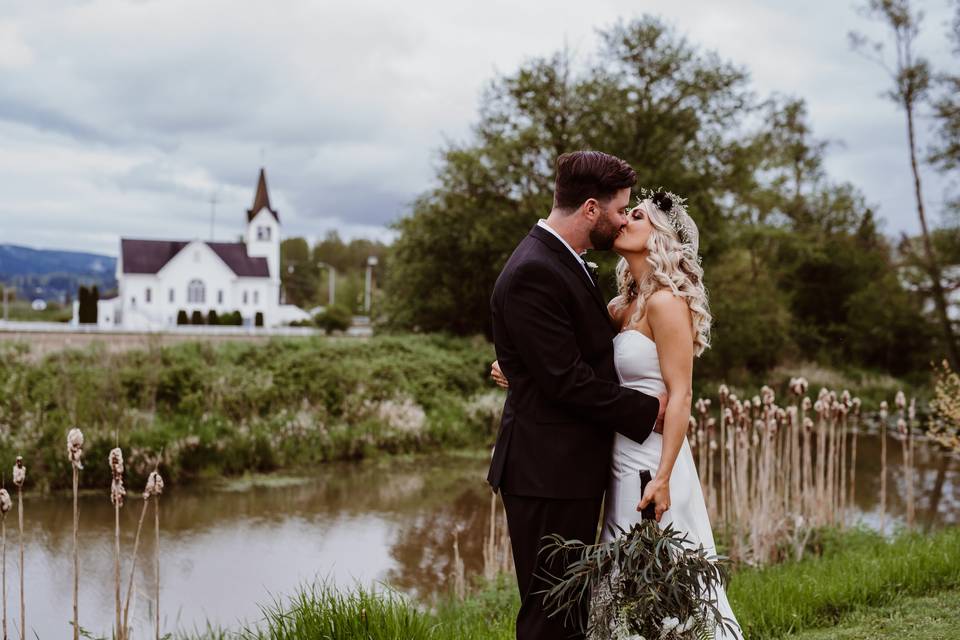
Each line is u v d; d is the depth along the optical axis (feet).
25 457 35.47
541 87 70.33
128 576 24.29
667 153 70.23
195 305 228.02
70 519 30.89
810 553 19.65
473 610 16.20
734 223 78.13
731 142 70.85
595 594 8.89
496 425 52.03
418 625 12.10
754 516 19.10
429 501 35.70
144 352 47.24
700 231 68.95
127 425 39.14
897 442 52.54
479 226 71.41
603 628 8.51
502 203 74.79
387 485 38.88
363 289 272.31
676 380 9.23
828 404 21.84
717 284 75.41
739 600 13.89
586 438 9.11
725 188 71.67
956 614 12.98
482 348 70.33
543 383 8.87
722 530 20.39
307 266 401.49
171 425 40.45
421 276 77.46
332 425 46.98
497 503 35.42
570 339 8.92
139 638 18.89
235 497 35.50
